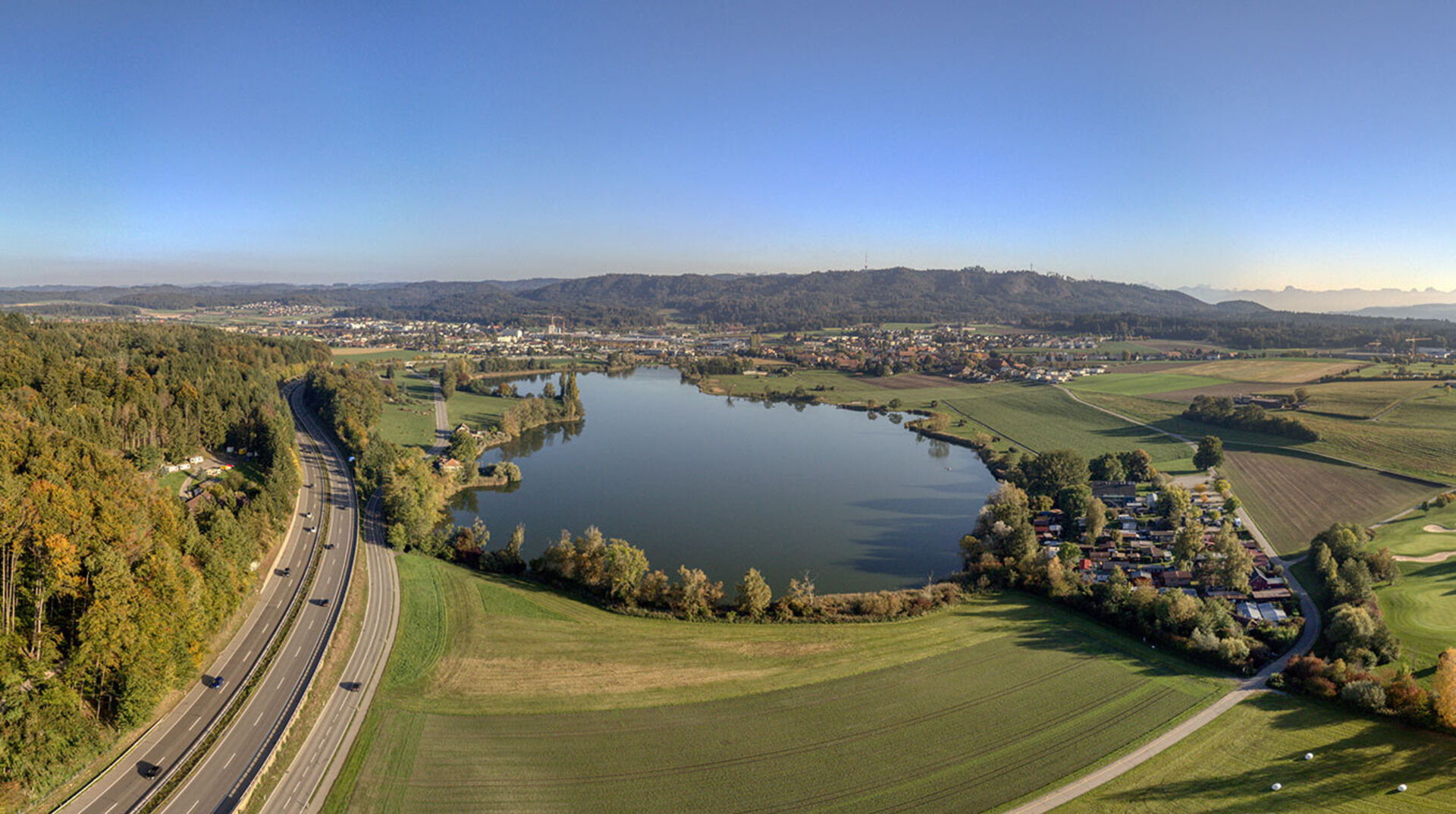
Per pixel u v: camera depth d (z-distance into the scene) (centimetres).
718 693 10125
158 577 9306
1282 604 12850
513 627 11800
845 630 12231
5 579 8612
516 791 7994
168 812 7394
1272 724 9431
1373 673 10312
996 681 10594
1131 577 14050
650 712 9606
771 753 8825
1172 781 8381
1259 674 10712
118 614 8350
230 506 14712
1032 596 13875
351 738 8788
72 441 12044
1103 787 8300
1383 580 13038
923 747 9012
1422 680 10044
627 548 13412
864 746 9025
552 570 14025
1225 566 13300
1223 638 11338
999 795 8169
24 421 12450
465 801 7812
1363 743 8944
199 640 9738
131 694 8294
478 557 14612
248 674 9906
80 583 8794
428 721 9206
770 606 12925
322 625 11388
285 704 9269
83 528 9475
